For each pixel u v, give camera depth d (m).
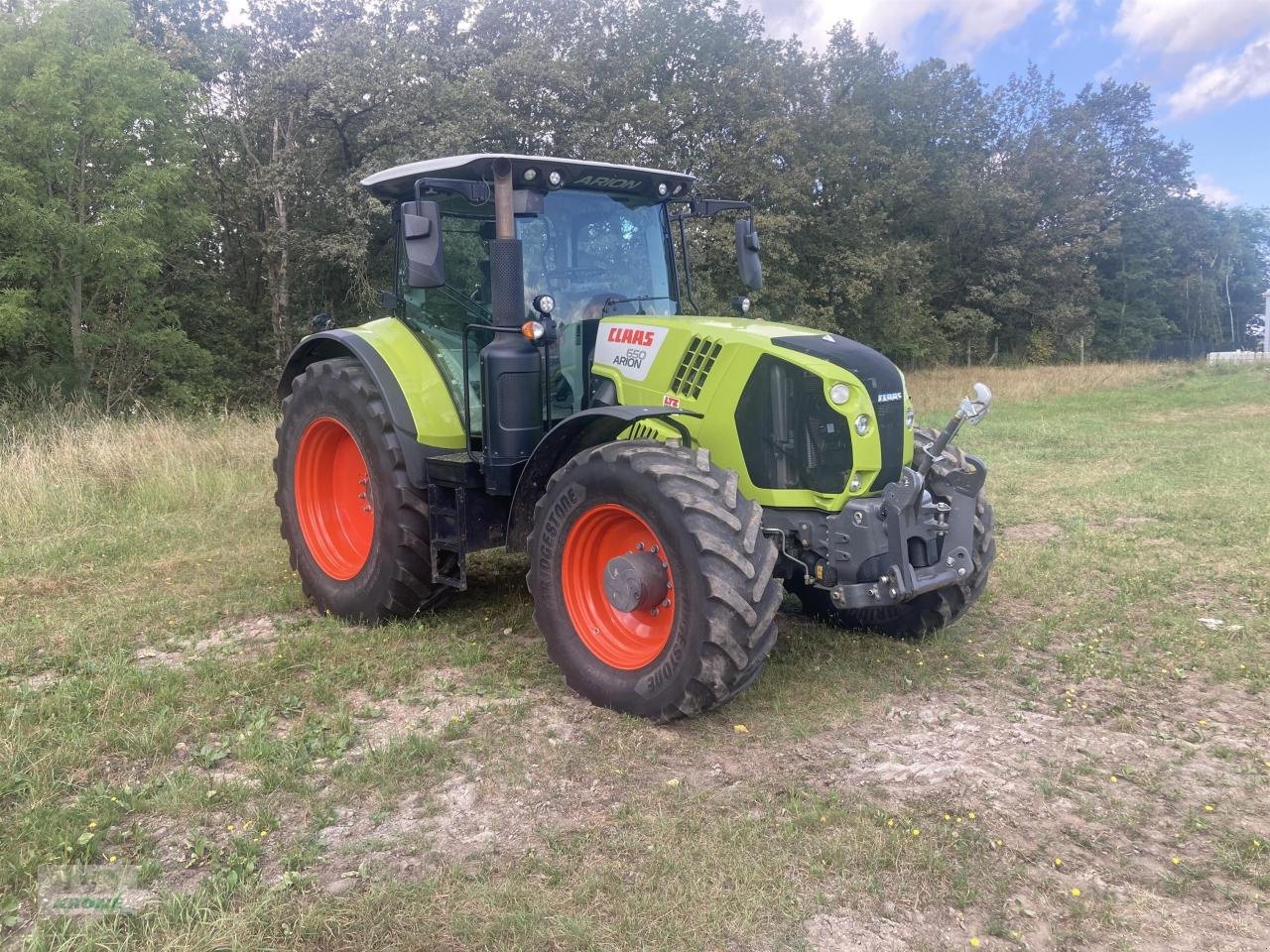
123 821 3.11
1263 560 6.43
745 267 5.20
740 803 3.27
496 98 19.16
